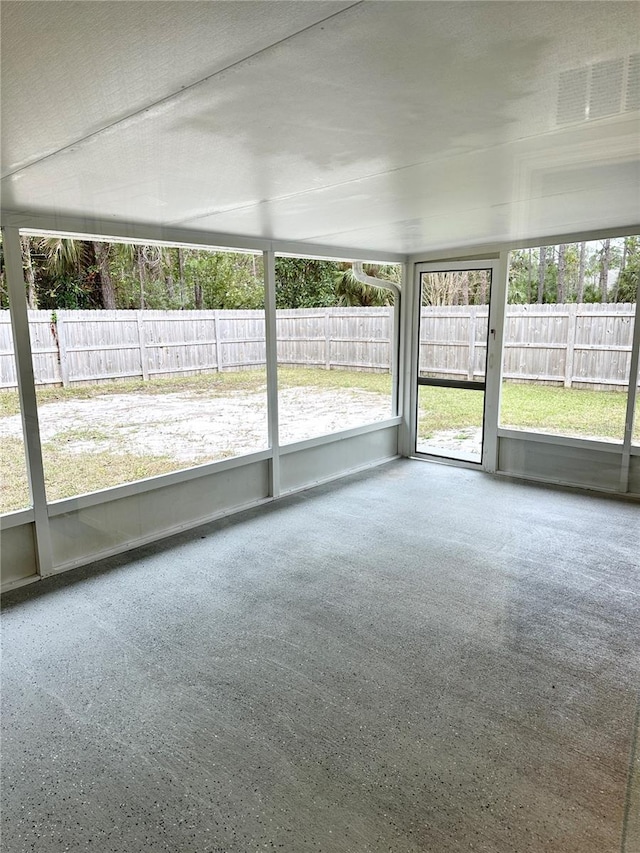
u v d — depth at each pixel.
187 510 3.72
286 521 3.80
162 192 2.45
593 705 1.94
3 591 2.83
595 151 1.93
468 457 4.96
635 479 4.08
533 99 1.46
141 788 1.61
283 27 1.03
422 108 1.50
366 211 3.01
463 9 0.98
